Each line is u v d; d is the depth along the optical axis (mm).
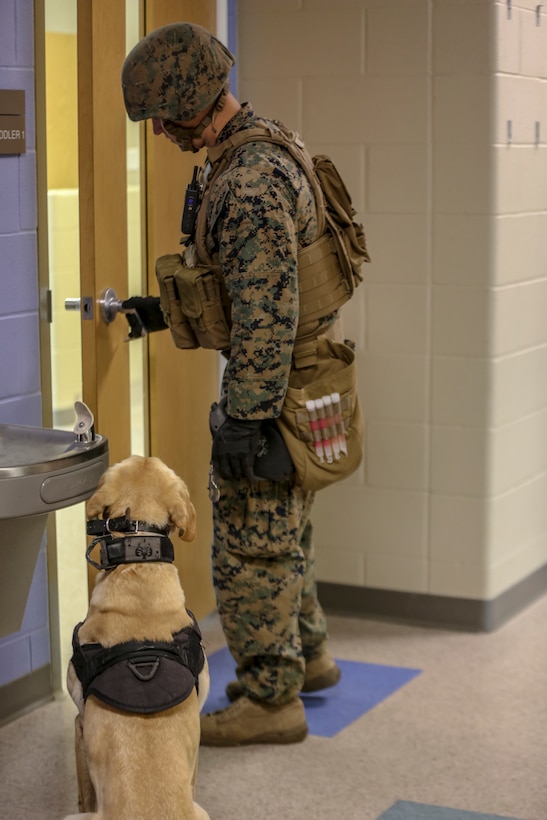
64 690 3311
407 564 3863
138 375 3395
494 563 3805
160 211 3402
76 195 4207
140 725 1966
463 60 3568
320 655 3287
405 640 3744
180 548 3676
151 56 2562
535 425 3957
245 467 2650
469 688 3365
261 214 2537
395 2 3609
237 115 2668
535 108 3752
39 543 2652
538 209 3828
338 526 3924
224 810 2662
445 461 3773
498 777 2830
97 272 2971
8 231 2959
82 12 2867
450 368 3723
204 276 2670
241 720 2973
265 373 2574
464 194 3627
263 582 2854
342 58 3697
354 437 2834
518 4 3611
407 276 3721
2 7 2873
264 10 3768
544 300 3918
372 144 3699
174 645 2088
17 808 2660
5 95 2898
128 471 2256
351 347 2943
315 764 2895
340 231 2768
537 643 3723
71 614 3434
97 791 1968
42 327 3105
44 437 2598
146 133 3311
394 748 2980
